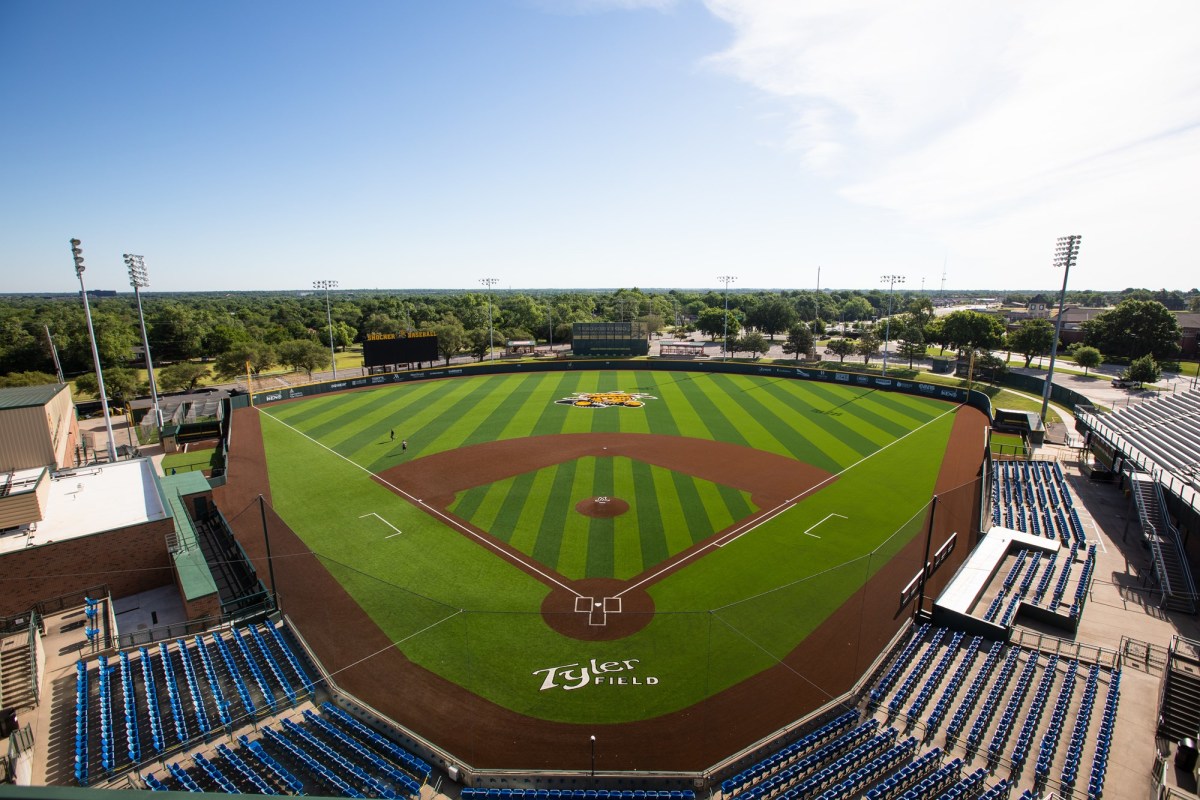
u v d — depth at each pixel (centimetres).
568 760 1858
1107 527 3422
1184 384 7694
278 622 2538
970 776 1762
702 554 3073
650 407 6325
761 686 2153
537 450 4800
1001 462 4528
